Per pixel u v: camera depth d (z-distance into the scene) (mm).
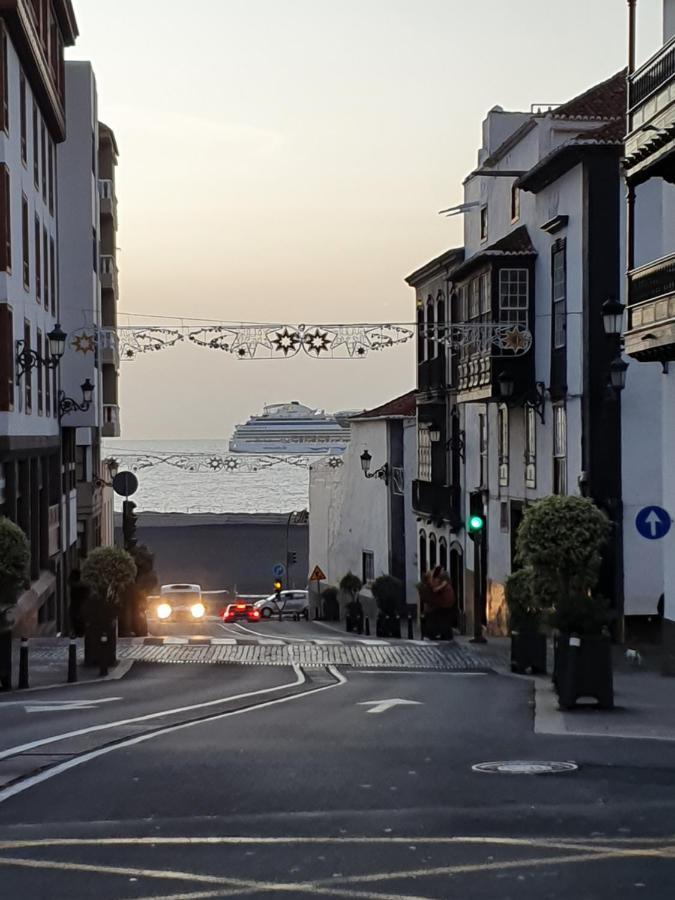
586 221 30641
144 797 11336
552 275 33344
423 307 49094
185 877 8461
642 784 11609
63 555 44875
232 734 15492
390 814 10406
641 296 22344
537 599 22469
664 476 23125
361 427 58875
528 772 12305
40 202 37781
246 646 30922
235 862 8859
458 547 44312
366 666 26797
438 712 17859
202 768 12820
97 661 24656
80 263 46375
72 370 45250
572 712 17297
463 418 43375
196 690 21484
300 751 13906
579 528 21891
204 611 53719
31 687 21969
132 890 8172
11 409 30359
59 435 42719
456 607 44500
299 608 63000
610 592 30625
